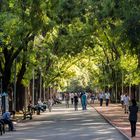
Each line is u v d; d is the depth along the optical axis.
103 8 35.28
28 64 54.38
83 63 104.56
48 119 49.09
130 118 28.27
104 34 62.66
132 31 28.72
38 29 37.44
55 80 96.56
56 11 36.47
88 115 56.81
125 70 68.94
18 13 37.09
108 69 90.44
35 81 76.12
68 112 65.38
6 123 33.97
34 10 36.75
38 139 27.55
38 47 50.59
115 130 34.59
